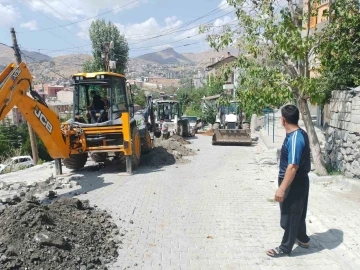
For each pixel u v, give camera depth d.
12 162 22.16
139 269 4.74
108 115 11.72
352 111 8.52
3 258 4.39
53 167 13.18
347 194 7.65
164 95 30.80
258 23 9.15
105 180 10.53
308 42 8.67
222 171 11.95
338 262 4.74
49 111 9.73
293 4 9.49
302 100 9.36
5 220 5.12
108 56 33.75
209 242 5.60
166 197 8.41
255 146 19.94
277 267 4.68
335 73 12.07
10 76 8.24
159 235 5.92
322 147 12.77
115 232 5.94
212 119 36.31
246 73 9.59
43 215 5.23
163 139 19.59
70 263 4.64
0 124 30.28
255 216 6.84
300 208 4.77
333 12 9.19
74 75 11.70
